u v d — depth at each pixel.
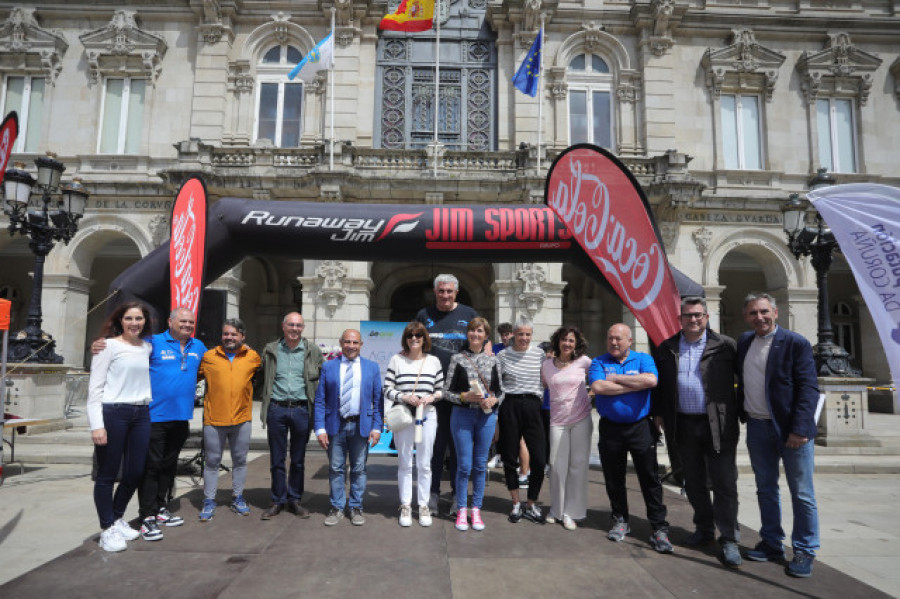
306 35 16.47
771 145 16.45
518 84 14.70
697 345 4.64
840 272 20.61
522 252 6.83
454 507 5.21
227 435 5.20
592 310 19.97
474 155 15.02
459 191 14.46
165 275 6.55
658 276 5.77
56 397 10.41
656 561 4.18
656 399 4.79
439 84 16.97
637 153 16.25
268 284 19.95
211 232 6.59
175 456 4.89
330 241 6.72
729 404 4.44
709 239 15.50
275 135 16.36
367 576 3.75
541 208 6.87
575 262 6.96
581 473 4.96
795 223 10.45
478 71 17.05
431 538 4.56
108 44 16.05
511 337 7.10
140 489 4.61
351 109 15.98
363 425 4.97
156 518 4.64
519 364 5.33
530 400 5.24
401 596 3.45
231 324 5.11
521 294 14.62
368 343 9.23
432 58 17.05
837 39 16.70
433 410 5.07
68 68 16.27
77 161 15.97
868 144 16.62
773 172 16.19
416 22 15.34
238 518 5.05
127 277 6.45
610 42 16.69
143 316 4.48
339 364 5.07
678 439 4.64
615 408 4.66
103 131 16.19
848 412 9.74
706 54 16.62
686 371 4.61
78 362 15.45
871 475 8.28
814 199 4.40
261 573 3.79
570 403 5.03
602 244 6.29
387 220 6.69
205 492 5.01
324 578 3.71
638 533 4.86
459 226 6.67
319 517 5.11
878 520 5.79
